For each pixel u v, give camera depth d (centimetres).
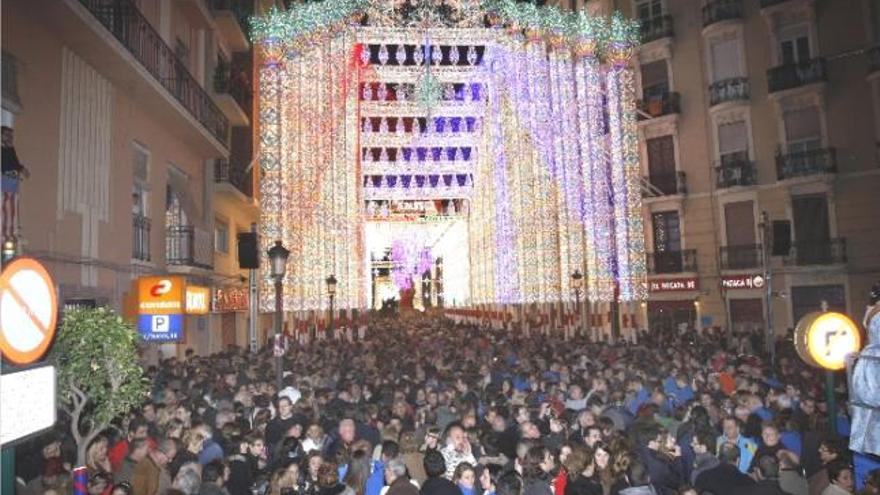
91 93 1481
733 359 1619
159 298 1496
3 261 369
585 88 3081
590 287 3030
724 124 3133
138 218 1748
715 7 3133
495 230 4203
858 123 2719
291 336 2706
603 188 3059
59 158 1333
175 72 1983
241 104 2764
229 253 2662
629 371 1325
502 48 3647
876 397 559
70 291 1354
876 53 2647
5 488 545
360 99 4422
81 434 845
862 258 2683
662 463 737
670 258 3262
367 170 4644
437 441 802
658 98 3341
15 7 1179
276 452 839
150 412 970
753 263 2950
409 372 1520
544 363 1596
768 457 670
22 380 379
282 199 2717
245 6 2941
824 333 758
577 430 889
